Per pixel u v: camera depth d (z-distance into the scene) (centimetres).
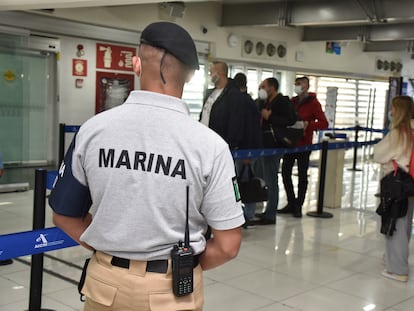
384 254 414
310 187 786
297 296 338
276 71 1059
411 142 347
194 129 129
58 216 139
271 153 488
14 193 641
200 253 139
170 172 126
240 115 445
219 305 319
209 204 130
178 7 803
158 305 130
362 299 338
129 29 786
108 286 132
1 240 221
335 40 1041
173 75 130
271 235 488
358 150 1318
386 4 750
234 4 900
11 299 312
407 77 1410
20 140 689
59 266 375
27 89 688
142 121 128
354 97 1300
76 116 754
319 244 464
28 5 485
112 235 129
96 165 129
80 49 745
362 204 666
